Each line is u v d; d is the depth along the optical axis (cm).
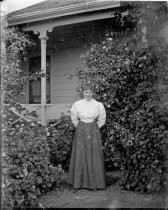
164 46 433
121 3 493
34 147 417
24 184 374
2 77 427
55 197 411
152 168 401
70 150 530
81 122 454
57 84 843
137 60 466
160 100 411
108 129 486
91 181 439
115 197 396
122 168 438
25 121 488
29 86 854
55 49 846
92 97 505
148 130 408
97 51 550
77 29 787
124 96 503
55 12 688
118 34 548
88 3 646
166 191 391
